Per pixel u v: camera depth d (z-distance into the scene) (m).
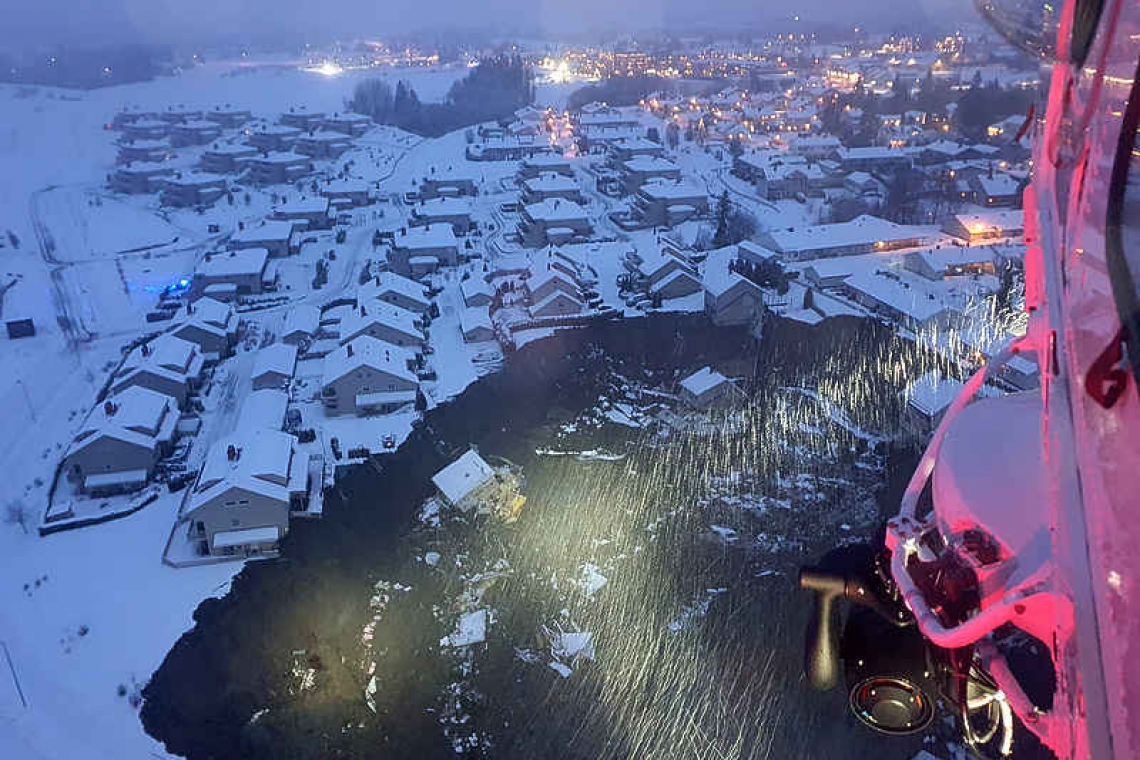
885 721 2.78
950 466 2.55
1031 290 2.50
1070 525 1.52
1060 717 1.84
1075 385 1.62
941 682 2.69
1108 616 1.35
